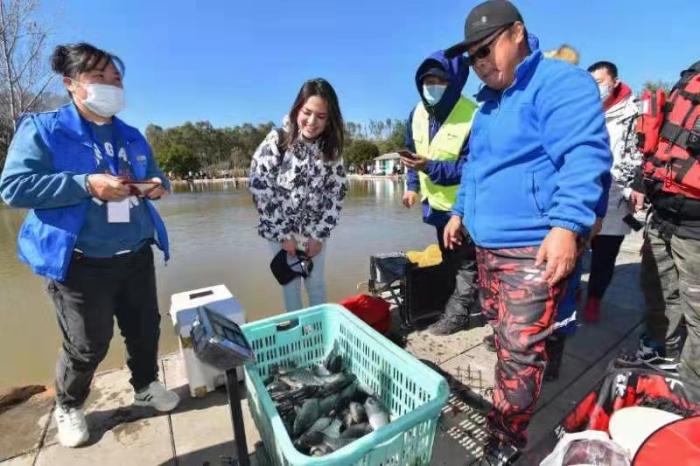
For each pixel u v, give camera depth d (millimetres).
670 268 2238
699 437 1211
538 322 1498
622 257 4590
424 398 1510
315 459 1125
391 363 1697
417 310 2939
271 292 4699
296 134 2248
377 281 3406
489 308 1833
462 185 2094
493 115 1649
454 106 2471
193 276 5363
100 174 1507
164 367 2500
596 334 2818
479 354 2594
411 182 3158
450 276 3033
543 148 1477
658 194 2031
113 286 1734
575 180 1318
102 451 1815
